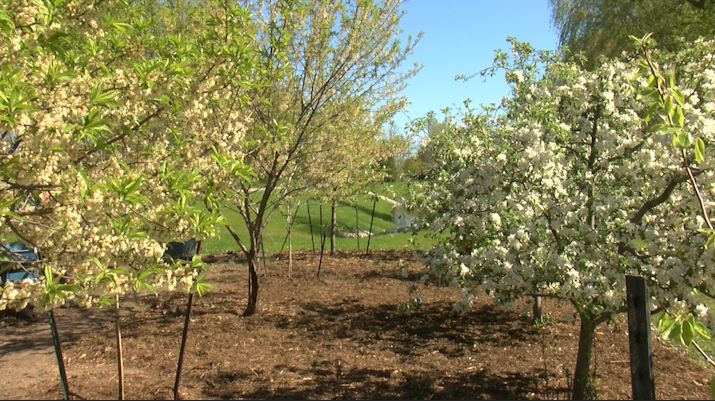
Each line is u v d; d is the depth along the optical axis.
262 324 5.94
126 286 2.56
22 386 4.14
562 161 3.71
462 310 3.99
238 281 8.25
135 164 2.96
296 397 4.01
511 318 6.13
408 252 10.81
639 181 3.42
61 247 2.37
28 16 2.39
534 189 3.68
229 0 4.78
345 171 7.99
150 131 3.83
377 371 4.56
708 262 2.96
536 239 3.67
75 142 2.29
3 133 2.44
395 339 5.46
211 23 3.94
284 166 5.79
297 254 10.92
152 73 2.81
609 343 5.20
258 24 5.73
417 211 5.35
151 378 4.36
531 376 4.41
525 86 4.33
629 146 3.44
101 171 2.72
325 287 7.83
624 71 3.79
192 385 4.22
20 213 2.39
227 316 6.24
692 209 3.28
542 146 3.51
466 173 3.91
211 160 3.21
